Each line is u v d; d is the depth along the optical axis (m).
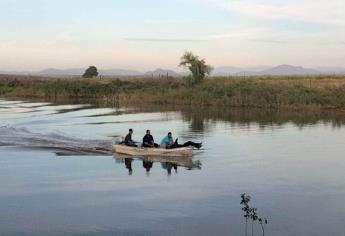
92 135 45.31
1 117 61.16
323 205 22.27
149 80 115.50
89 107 78.44
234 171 29.62
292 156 34.59
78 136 44.44
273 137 44.12
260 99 76.31
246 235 18.44
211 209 21.70
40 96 108.12
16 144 39.12
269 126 52.50
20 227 19.36
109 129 50.06
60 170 29.67
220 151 36.56
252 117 61.91
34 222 19.95
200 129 50.09
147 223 19.88
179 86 95.62
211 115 64.69
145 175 28.48
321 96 74.25
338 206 22.09
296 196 23.86
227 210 21.55
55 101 93.12
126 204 22.48
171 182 26.73
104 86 108.56
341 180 27.23
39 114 65.75
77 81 115.31
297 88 79.94
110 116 63.69
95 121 57.56
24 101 92.75
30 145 38.72
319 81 96.75
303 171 29.61
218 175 28.50
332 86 82.62
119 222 19.98
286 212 21.20
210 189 25.20
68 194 24.22
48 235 18.48
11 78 155.88
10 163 31.64
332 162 32.44
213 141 41.62
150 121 57.66
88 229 19.16
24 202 22.81
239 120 58.53
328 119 59.44
